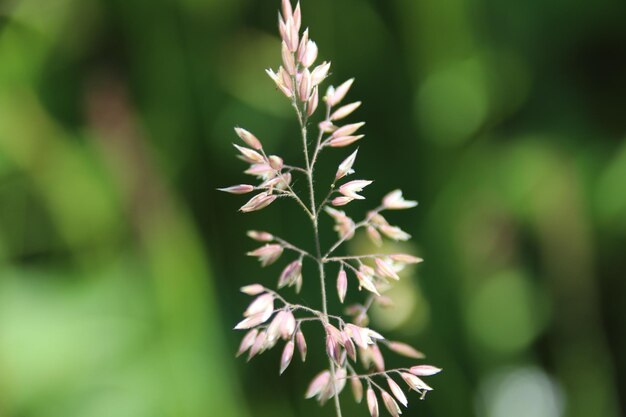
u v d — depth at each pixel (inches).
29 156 21.3
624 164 21.6
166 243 20.9
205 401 20.3
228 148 22.4
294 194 10.0
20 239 21.5
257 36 22.4
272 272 22.4
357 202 22.4
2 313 20.1
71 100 22.0
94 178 21.4
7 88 21.5
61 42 21.8
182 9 21.8
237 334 21.8
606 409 22.1
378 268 10.2
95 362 20.2
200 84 22.3
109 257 21.4
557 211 22.3
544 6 22.4
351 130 10.1
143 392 20.0
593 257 22.3
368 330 9.9
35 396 19.7
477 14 22.3
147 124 22.0
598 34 22.5
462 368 22.2
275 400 21.7
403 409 21.4
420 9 22.0
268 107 22.4
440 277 22.4
